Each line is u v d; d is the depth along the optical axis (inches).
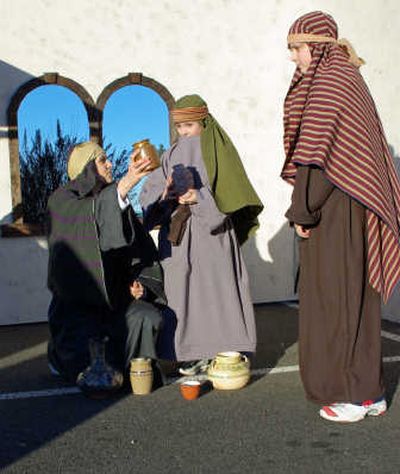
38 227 243.0
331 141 120.4
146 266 159.3
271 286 272.5
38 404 146.3
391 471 107.0
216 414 136.3
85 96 246.1
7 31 238.4
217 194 156.7
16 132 239.6
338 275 126.0
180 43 255.4
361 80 127.6
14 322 244.5
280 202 270.8
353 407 128.6
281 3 264.2
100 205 143.9
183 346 157.9
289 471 107.6
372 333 128.0
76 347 155.9
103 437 124.6
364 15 235.5
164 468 109.7
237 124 263.7
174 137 255.8
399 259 128.1
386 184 125.1
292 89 135.0
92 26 246.4
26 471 109.9
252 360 183.5
